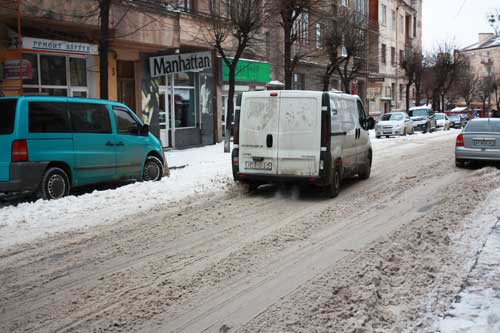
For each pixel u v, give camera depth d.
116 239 7.68
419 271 6.14
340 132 11.63
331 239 7.72
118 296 5.45
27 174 9.91
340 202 10.70
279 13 22.36
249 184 11.81
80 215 9.13
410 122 36.12
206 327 4.72
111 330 4.68
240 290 5.61
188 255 6.88
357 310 4.98
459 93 72.94
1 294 5.54
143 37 18.62
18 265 6.49
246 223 8.75
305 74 34.94
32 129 10.09
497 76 73.75
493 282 5.70
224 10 23.59
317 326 4.68
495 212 9.33
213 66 25.62
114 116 12.12
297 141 10.91
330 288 5.60
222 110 27.00
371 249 7.08
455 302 5.16
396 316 4.87
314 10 26.66
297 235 7.95
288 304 5.20
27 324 4.80
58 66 17.34
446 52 56.31
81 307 5.18
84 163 11.09
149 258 6.75
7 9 14.17
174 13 20.00
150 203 10.20
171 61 21.14
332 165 11.04
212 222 8.80
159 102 22.80
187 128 24.41
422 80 56.62
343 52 36.72
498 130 16.23
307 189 12.27
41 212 9.16
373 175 14.96
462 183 13.01
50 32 16.45
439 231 8.05
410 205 10.33
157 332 4.63
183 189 11.59
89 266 6.44
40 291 5.61
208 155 20.12
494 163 17.30
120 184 13.27
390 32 55.34
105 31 14.45
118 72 20.61
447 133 37.81
